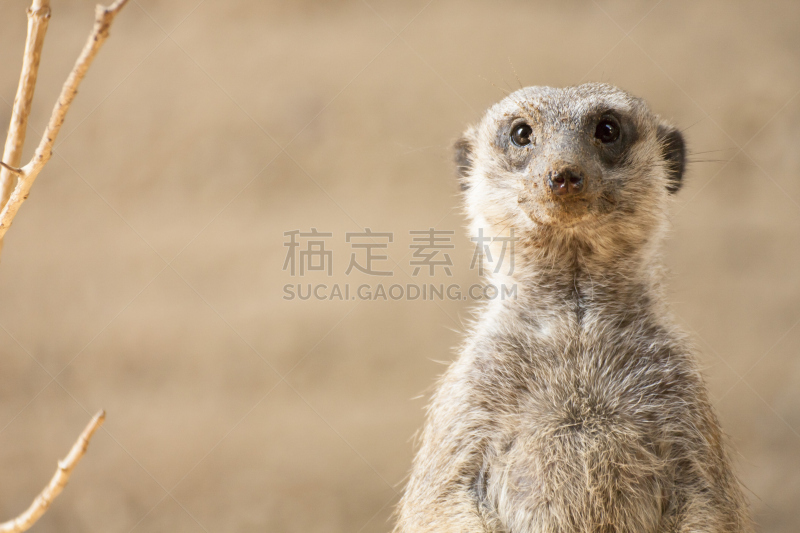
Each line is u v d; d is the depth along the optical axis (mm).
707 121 11742
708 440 3773
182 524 7660
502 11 12672
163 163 11547
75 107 11766
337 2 12750
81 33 12312
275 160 11555
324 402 9133
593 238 4020
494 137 4434
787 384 9156
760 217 11031
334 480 8062
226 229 10961
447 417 3984
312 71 12164
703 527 3496
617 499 3646
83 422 8930
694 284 10320
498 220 4297
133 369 9609
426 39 12367
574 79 12094
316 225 10758
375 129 11703
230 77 12133
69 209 11148
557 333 3971
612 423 3725
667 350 3920
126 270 10531
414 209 10906
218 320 9938
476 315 4535
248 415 9016
